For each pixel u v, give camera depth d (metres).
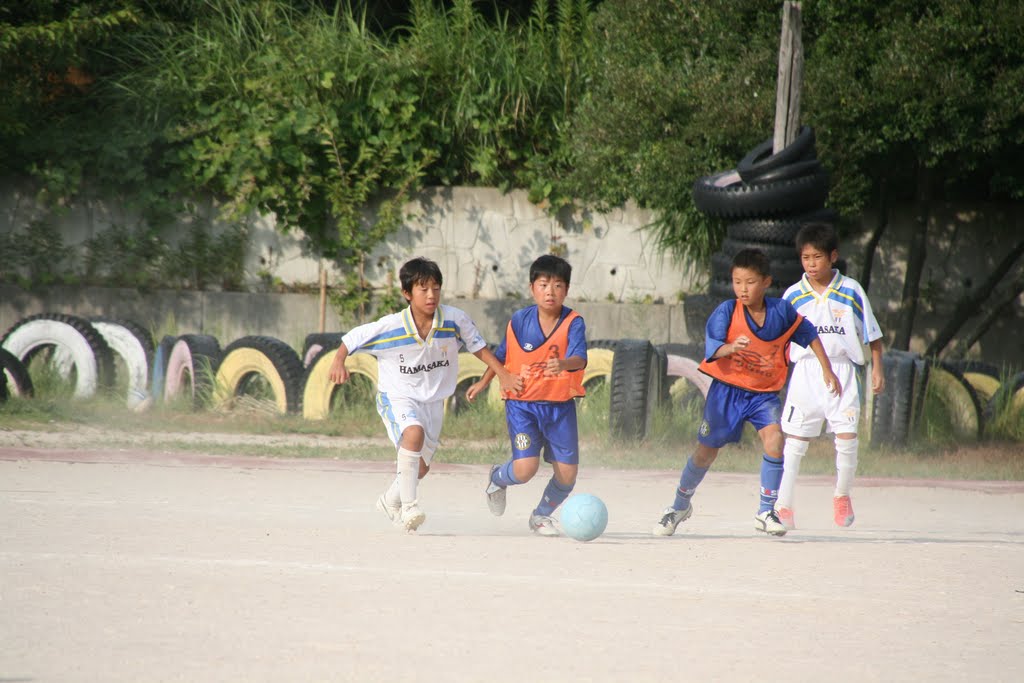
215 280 56.97
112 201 56.81
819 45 49.88
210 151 55.84
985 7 45.97
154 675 12.66
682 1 51.34
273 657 13.55
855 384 25.69
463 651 14.12
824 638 15.46
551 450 24.00
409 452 23.14
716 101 49.50
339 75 56.81
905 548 23.58
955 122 47.69
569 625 15.72
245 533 22.53
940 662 14.34
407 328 23.34
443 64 57.41
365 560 19.95
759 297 23.75
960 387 45.22
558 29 60.47
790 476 25.05
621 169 54.56
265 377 46.34
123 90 57.19
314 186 56.62
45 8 55.03
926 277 57.16
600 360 45.84
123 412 44.75
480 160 57.47
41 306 56.09
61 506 25.36
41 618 15.12
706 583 19.03
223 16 58.25
